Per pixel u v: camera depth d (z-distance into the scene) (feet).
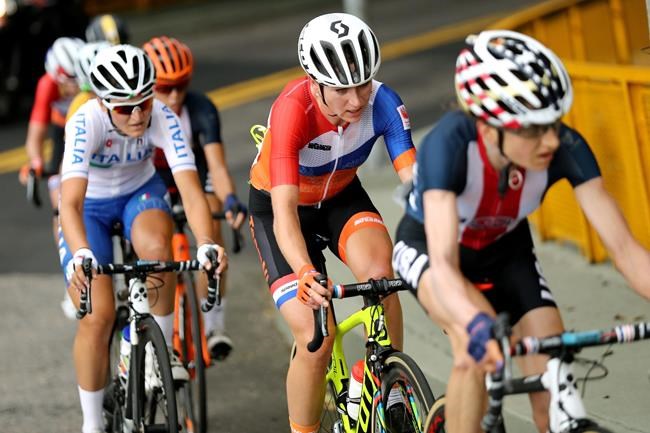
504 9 155.53
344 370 33.17
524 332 26.61
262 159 33.47
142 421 34.96
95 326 36.83
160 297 38.37
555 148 23.31
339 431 32.99
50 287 65.92
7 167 97.81
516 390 24.40
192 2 187.52
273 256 32.81
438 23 149.59
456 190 24.53
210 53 145.07
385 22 155.53
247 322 57.06
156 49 44.34
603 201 25.12
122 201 39.93
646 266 24.62
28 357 53.52
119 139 37.47
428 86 109.81
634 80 48.06
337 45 29.07
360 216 33.27
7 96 114.93
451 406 25.62
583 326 46.73
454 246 24.13
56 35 114.21
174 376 36.42
